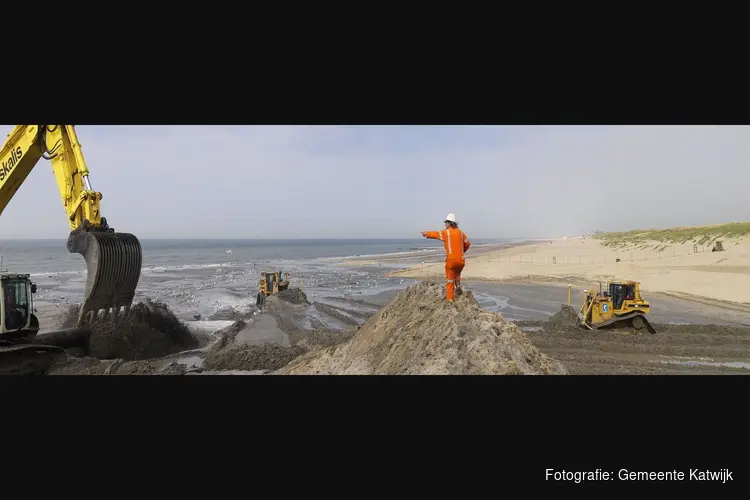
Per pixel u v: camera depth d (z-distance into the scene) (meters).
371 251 134.00
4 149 15.15
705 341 16.17
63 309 26.25
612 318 17.73
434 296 9.63
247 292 34.38
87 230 14.82
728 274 30.31
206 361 14.41
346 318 22.70
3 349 11.71
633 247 60.19
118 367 13.20
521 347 7.93
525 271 45.31
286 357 14.65
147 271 56.19
